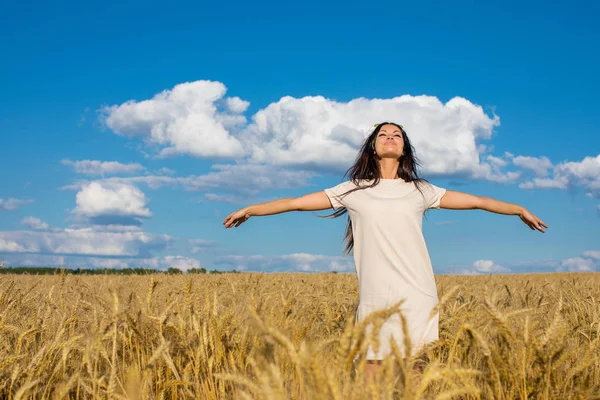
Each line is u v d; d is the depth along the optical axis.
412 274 4.14
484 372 3.00
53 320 4.23
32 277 7.64
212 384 3.28
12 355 3.35
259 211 4.62
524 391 2.76
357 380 2.11
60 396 2.89
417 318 3.94
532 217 4.41
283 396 2.13
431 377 2.25
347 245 4.88
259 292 5.57
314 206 4.59
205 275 9.78
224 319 3.57
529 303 6.01
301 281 9.64
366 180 4.66
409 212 4.30
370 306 4.18
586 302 5.66
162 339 3.38
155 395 3.23
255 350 3.31
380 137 4.57
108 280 8.96
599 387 3.07
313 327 4.40
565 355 2.82
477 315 4.09
